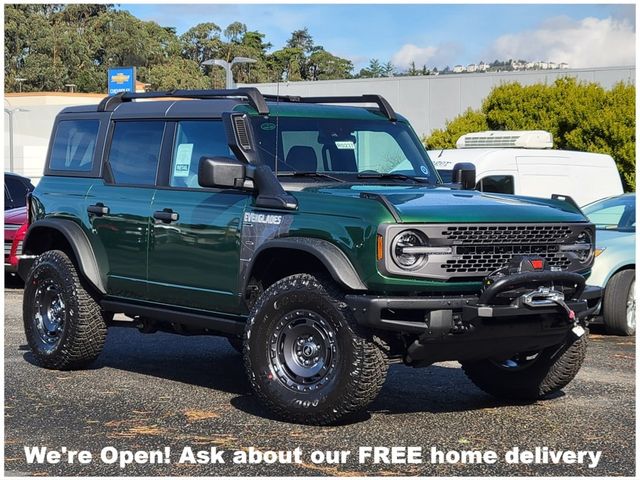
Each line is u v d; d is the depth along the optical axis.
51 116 55.50
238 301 7.04
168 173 7.77
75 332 8.21
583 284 6.65
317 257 6.34
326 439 6.18
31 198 8.92
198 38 108.06
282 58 111.06
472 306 6.18
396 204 6.27
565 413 6.99
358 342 6.23
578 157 16.72
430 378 8.30
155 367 8.64
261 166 6.95
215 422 6.61
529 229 6.54
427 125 40.50
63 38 91.12
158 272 7.64
